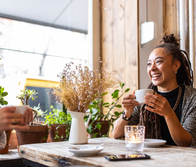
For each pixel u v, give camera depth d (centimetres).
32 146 117
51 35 236
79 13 257
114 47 252
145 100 124
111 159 79
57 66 236
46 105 220
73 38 251
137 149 98
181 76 165
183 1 236
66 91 127
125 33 242
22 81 211
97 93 136
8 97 200
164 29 252
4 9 210
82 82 130
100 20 268
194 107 142
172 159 81
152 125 155
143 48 235
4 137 114
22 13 220
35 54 224
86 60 260
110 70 255
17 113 81
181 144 129
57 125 183
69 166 85
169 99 154
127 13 241
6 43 209
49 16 236
